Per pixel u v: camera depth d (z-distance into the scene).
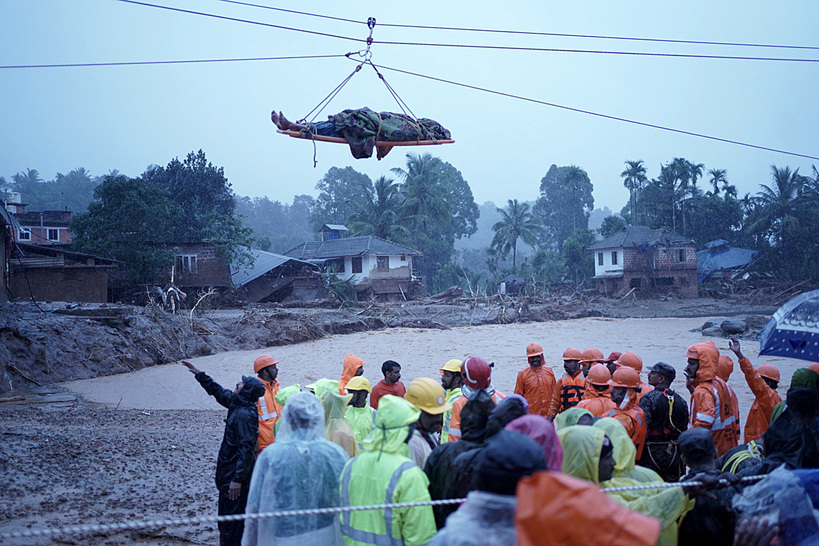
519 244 176.62
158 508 8.35
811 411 5.16
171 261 48.88
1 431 12.70
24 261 39.06
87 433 13.28
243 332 37.12
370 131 9.39
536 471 2.85
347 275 68.88
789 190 74.81
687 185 87.44
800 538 3.98
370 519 4.27
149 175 68.75
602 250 74.69
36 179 168.25
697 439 4.78
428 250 92.25
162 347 30.72
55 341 25.91
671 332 42.38
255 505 4.86
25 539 6.92
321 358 31.81
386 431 4.41
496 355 31.81
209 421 16.59
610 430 4.70
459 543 2.84
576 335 41.59
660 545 4.32
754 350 30.64
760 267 76.25
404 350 34.59
